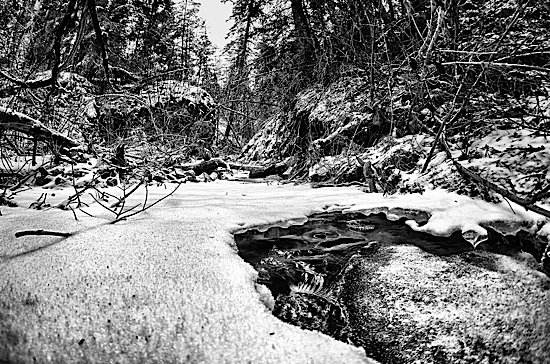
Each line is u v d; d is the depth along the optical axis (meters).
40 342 1.37
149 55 11.06
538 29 4.00
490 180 3.31
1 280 1.71
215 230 2.57
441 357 1.53
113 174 5.34
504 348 1.60
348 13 6.11
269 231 2.92
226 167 7.98
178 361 1.29
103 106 6.58
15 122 4.86
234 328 1.44
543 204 2.89
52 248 2.09
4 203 3.43
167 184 5.80
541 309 1.84
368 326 1.69
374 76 5.61
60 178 4.77
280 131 9.23
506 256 2.42
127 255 2.01
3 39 5.83
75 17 4.04
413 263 2.31
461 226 2.86
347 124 6.21
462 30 4.50
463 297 1.91
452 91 4.19
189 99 9.48
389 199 3.77
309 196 4.23
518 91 4.20
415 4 5.28
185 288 1.68
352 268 2.27
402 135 5.18
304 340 1.41
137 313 1.50
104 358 1.31
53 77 4.51
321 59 7.52
